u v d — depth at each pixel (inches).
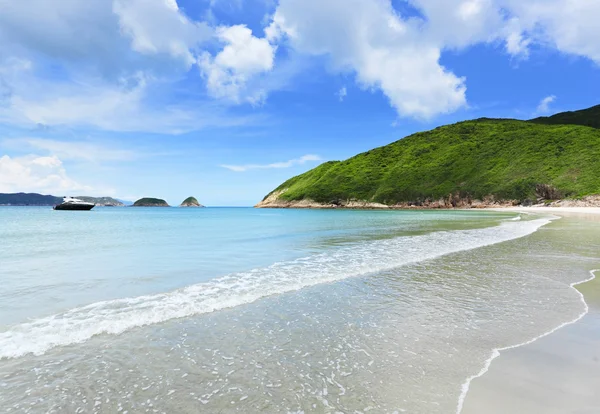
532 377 160.4
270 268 431.5
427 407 137.3
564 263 454.0
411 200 4173.2
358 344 201.5
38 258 519.5
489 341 204.1
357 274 393.1
